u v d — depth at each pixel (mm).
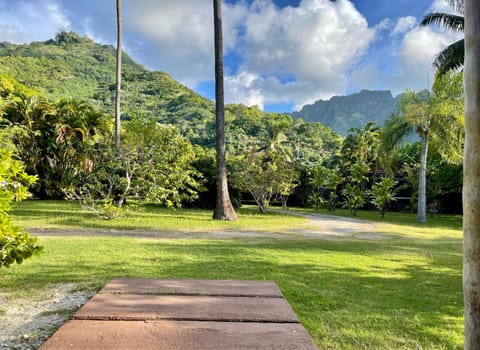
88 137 25828
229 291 2482
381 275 5520
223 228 12273
